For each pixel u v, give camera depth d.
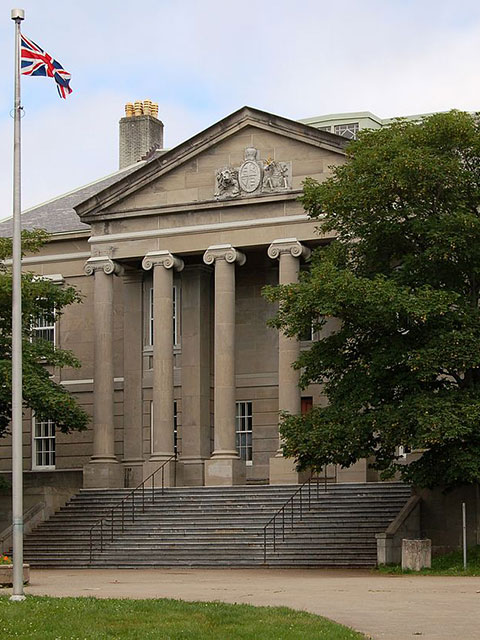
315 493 49.66
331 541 45.19
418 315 38.62
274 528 45.53
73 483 59.06
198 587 33.44
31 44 33.41
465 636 21.77
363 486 49.22
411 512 44.16
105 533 49.91
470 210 42.19
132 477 58.94
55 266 63.16
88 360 62.06
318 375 43.47
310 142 54.44
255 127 55.66
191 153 56.81
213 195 56.41
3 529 52.56
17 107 30.45
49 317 53.28
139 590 32.44
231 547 46.41
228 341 55.41
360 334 41.97
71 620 23.72
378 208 41.97
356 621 24.00
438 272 41.97
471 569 38.41
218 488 52.12
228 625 23.08
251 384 58.47
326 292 40.03
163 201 57.44
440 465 40.81
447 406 39.00
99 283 58.31
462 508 41.44
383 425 39.66
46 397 48.97
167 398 56.50
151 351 59.78
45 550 49.47
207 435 58.53
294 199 54.66
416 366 39.44
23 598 27.73
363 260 43.88
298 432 41.25
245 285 59.28
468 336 39.81
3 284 49.78
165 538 48.44
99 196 58.59
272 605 26.89
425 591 30.59
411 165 40.47
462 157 42.66
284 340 53.84
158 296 57.06
